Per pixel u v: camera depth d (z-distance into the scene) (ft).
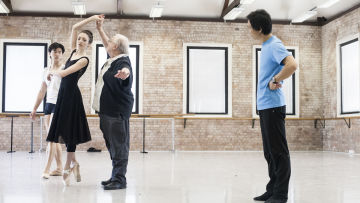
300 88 35.27
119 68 11.73
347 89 32.27
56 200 10.05
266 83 9.56
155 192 11.50
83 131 12.53
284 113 9.57
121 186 12.07
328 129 34.30
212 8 33.99
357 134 30.17
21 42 32.78
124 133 12.16
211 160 23.66
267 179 14.66
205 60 34.50
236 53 34.58
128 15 33.71
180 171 17.35
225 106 34.35
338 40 33.12
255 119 33.91
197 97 34.24
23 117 32.35
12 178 14.37
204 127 33.76
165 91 33.55
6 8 30.09
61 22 33.17
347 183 13.79
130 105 12.16
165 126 33.37
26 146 32.17
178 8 33.71
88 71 32.83
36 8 32.78
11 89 32.78
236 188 12.42
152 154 28.99
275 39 9.60
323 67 35.47
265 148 10.03
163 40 33.94
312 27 35.73
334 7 33.32
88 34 12.84
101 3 32.89
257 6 33.83
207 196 10.91
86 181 13.69
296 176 15.87
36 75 32.99
